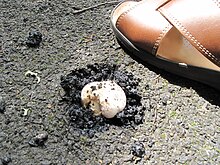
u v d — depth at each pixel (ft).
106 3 1.41
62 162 0.96
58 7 1.37
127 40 1.20
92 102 1.03
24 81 1.13
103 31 1.31
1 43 1.23
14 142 0.98
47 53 1.22
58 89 1.11
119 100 1.03
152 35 1.13
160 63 1.16
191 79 1.16
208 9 1.05
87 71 1.16
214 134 1.04
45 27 1.30
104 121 1.03
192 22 1.06
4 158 0.95
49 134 1.01
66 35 1.28
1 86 1.11
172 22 1.08
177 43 1.13
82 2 1.40
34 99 1.08
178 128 1.05
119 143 1.00
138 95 1.10
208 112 1.09
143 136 1.02
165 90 1.13
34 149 0.97
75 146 0.99
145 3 1.18
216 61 1.06
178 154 0.99
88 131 1.01
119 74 1.16
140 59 1.22
